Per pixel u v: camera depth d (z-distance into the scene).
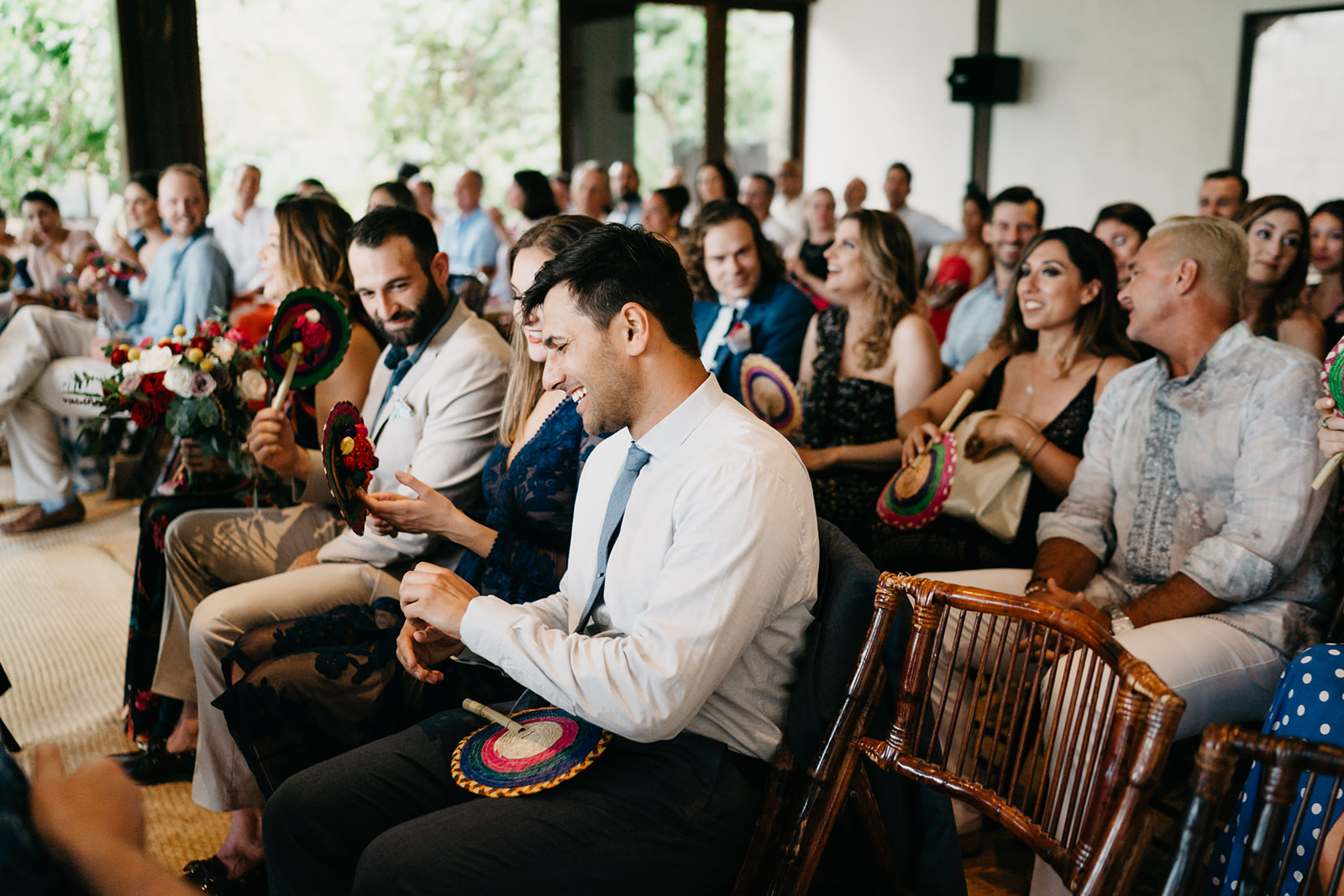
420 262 2.09
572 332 1.31
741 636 1.24
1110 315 2.37
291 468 2.17
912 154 8.22
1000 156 7.57
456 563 1.99
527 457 1.78
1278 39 5.88
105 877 0.60
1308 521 1.77
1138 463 2.04
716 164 6.28
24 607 3.42
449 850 1.23
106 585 3.63
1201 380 1.93
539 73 7.85
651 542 1.34
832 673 1.31
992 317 4.09
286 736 1.69
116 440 4.82
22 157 6.38
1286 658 1.81
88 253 4.66
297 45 7.04
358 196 7.48
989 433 2.35
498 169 7.89
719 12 8.29
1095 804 1.07
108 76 6.45
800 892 1.29
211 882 1.90
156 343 2.39
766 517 1.25
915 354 2.82
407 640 1.58
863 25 8.42
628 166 6.91
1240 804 1.35
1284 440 1.79
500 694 1.76
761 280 3.15
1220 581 1.80
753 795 1.35
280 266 2.53
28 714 2.66
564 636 1.29
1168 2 6.38
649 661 1.23
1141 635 1.76
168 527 2.27
